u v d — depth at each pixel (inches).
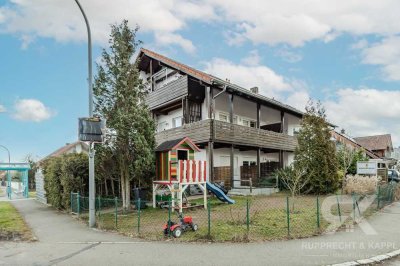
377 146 2311.8
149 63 1059.3
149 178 649.6
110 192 681.0
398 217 509.7
